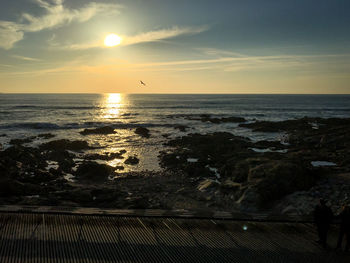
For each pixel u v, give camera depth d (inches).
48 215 437.1
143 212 460.1
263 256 345.7
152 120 2476.6
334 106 4977.9
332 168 834.8
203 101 6648.6
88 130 1704.0
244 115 3149.6
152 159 1088.2
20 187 639.8
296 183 653.3
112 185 766.5
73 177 841.5
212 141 1355.8
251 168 724.7
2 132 1670.8
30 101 5374.0
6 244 349.4
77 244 358.9
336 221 445.1
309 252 357.1
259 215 463.5
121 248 354.0
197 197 663.8
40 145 1256.2
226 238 389.1
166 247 360.8
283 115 3198.8
